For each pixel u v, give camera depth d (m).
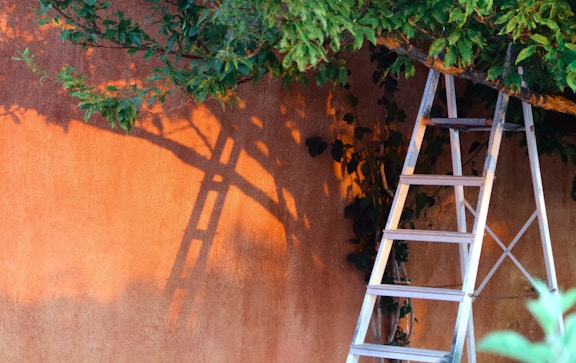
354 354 4.15
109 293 4.95
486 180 4.32
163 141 5.16
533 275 6.98
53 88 4.78
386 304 6.20
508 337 0.88
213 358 5.35
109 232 4.96
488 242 6.79
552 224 7.08
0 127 4.62
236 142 5.47
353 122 6.08
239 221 5.49
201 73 3.97
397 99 6.30
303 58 3.41
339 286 6.01
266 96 5.61
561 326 4.18
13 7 4.67
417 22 3.87
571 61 3.49
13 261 4.64
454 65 4.22
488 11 3.49
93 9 4.21
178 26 4.75
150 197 5.11
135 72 5.06
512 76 3.99
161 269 5.14
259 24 3.60
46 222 4.75
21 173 4.68
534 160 4.69
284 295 5.70
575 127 5.94
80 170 4.86
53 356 4.75
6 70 4.64
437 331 6.55
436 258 6.54
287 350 5.71
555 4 3.51
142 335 5.06
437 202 6.51
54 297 4.76
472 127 4.88
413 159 4.75
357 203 6.08
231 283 5.44
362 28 3.54
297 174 5.78
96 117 4.92
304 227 5.82
